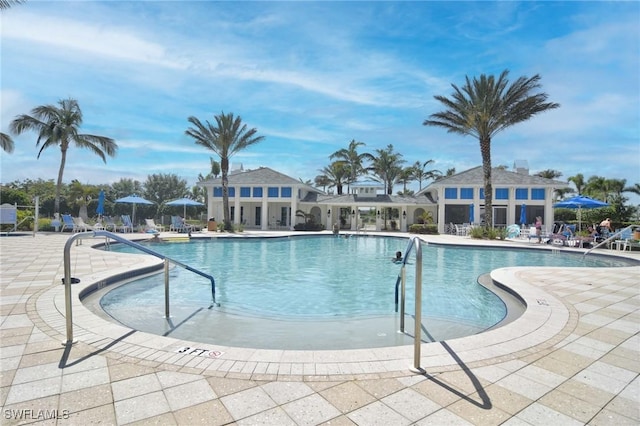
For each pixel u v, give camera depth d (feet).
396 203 105.50
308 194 123.54
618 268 33.63
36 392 9.20
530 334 14.39
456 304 24.09
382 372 10.61
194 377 10.16
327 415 8.29
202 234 76.13
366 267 40.91
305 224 103.76
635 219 97.96
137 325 18.47
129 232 78.95
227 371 10.55
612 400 9.25
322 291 28.48
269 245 64.54
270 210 114.32
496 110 72.49
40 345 12.50
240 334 17.24
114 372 10.42
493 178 98.68
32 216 81.41
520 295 22.07
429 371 10.75
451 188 99.66
